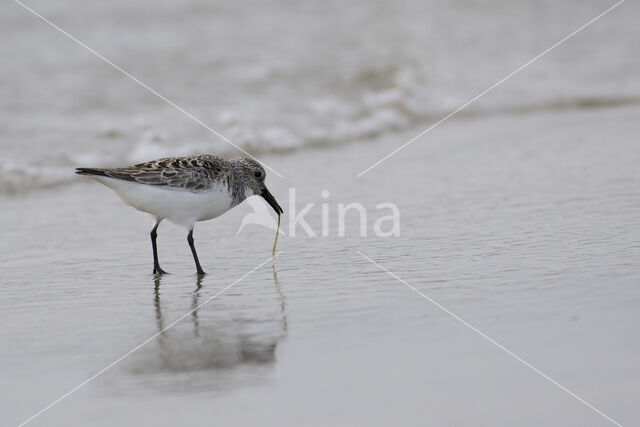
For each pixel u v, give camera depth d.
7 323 9.97
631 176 16.17
